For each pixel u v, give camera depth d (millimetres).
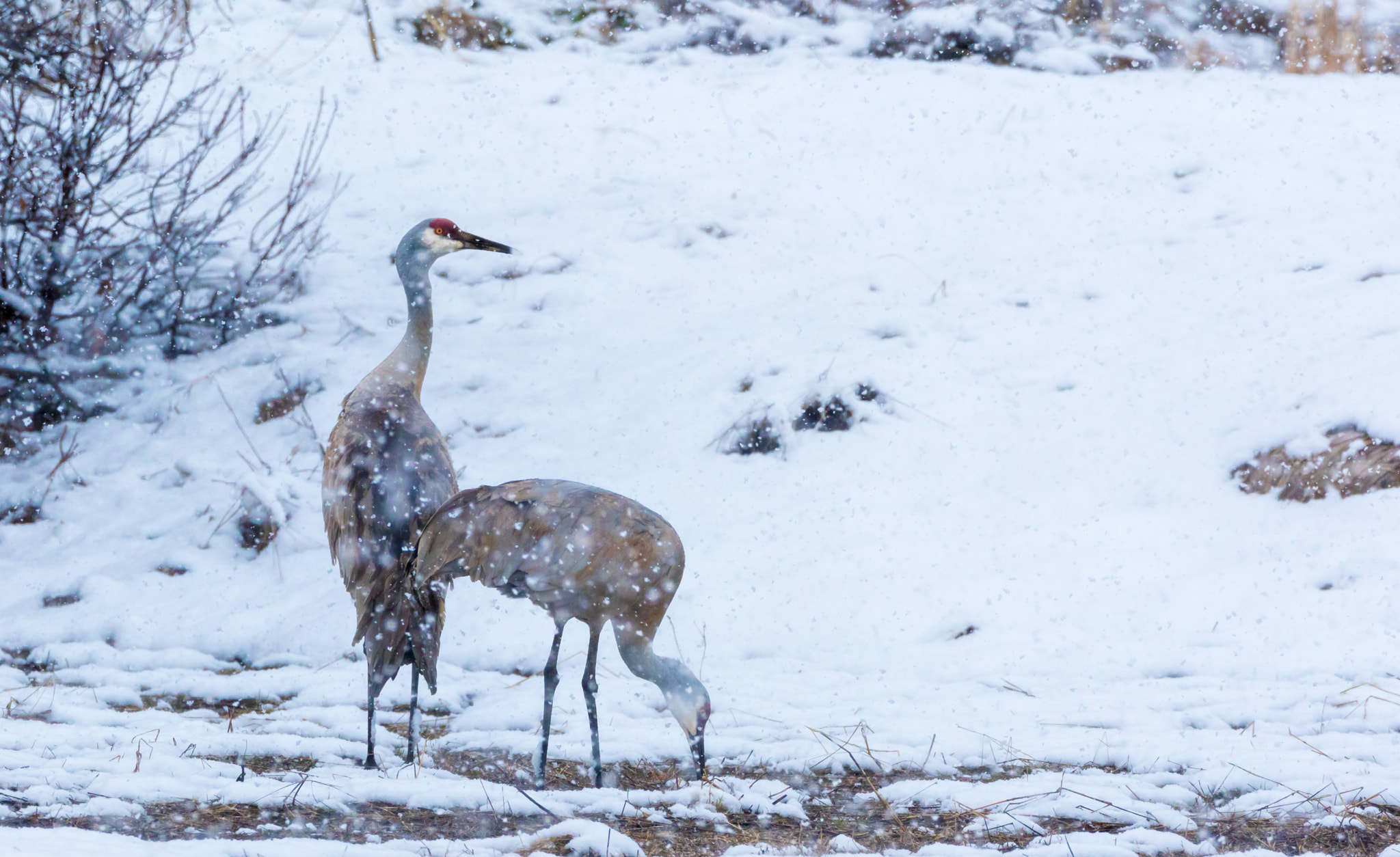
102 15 38781
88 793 14922
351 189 44781
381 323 37969
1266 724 19078
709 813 15789
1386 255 35031
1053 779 16969
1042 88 50906
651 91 52375
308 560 27906
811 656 23578
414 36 56938
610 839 14031
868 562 26188
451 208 43719
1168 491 27766
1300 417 28203
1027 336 34219
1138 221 39969
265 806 15109
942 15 56844
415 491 18609
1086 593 24609
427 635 17656
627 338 36469
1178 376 31438
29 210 35281
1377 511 25750
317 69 53062
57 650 24562
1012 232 40062
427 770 17609
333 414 33844
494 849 13883
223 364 36844
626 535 16156
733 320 36625
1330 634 22359
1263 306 33719
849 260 39375
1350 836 14922
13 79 34812
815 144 47156
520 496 16672
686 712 16828
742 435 31172
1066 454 29422
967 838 15141
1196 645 22609
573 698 21625
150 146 44094
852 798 16734
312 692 22172
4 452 33688
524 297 39031
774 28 57750
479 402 34125
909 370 32781
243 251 40156
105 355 36844
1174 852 14359
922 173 44469
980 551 26344
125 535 29984
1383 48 54344
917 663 22812
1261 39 56469
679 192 44125
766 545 27219
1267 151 43844
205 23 55500
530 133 48812
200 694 22281
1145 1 59094
